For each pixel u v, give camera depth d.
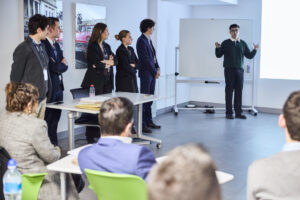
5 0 5.08
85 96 5.43
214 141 6.09
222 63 8.34
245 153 5.45
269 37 8.62
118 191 2.15
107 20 6.84
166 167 0.77
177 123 7.41
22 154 2.66
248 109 8.54
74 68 6.27
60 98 5.29
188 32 8.41
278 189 1.68
